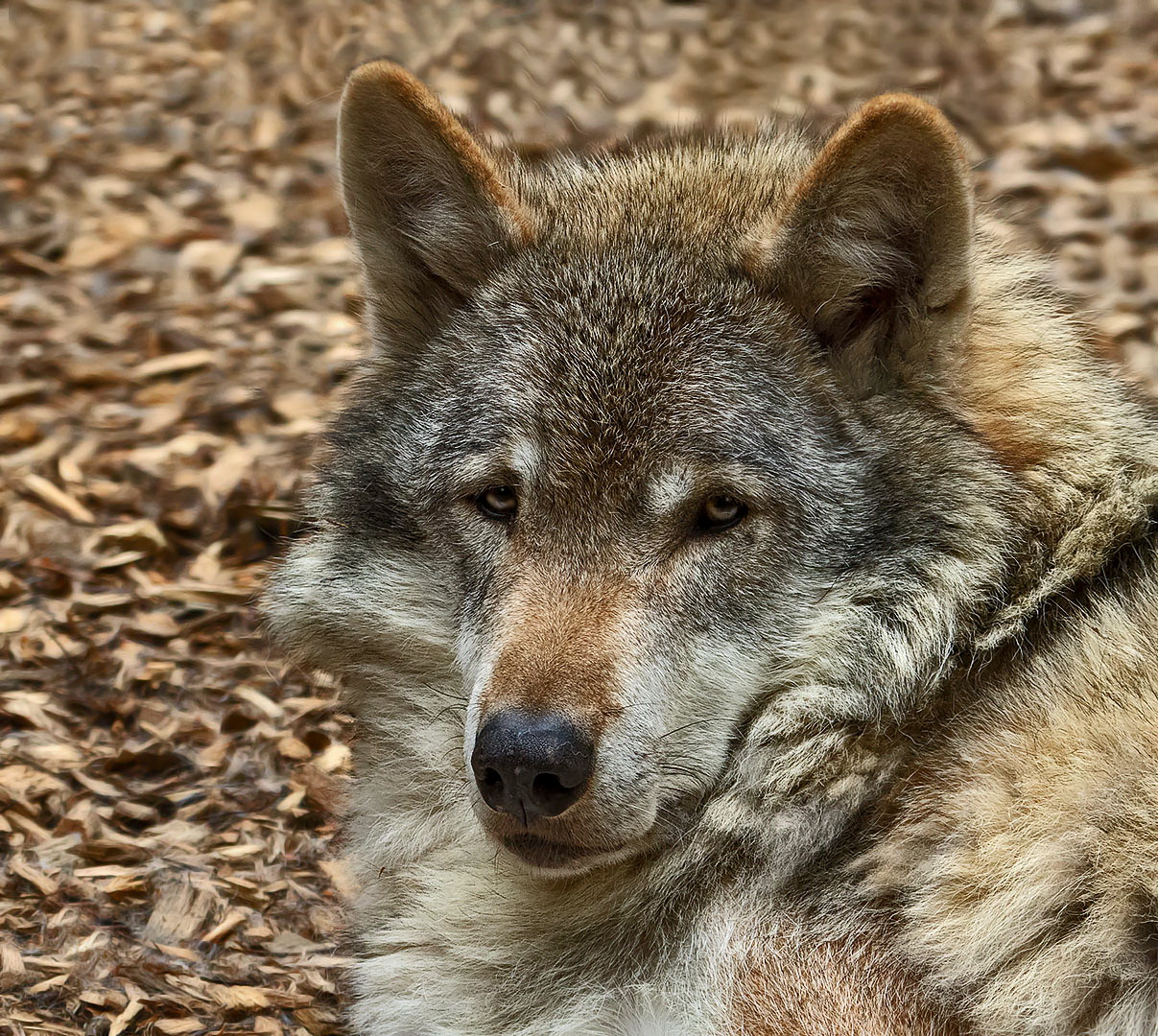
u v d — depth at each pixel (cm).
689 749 692
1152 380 1311
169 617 1111
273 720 1023
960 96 1888
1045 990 634
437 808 787
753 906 679
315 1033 779
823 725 697
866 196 687
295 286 1550
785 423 694
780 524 690
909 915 654
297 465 1242
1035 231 1527
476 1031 730
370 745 817
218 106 1978
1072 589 706
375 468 769
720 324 709
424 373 770
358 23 2189
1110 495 708
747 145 828
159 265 1593
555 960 723
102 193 1745
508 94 1986
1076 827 641
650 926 711
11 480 1227
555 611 675
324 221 1692
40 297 1522
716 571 690
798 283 709
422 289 800
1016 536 697
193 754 988
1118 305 1427
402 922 775
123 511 1210
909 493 692
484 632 695
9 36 2153
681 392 695
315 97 1994
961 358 709
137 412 1336
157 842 904
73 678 1044
